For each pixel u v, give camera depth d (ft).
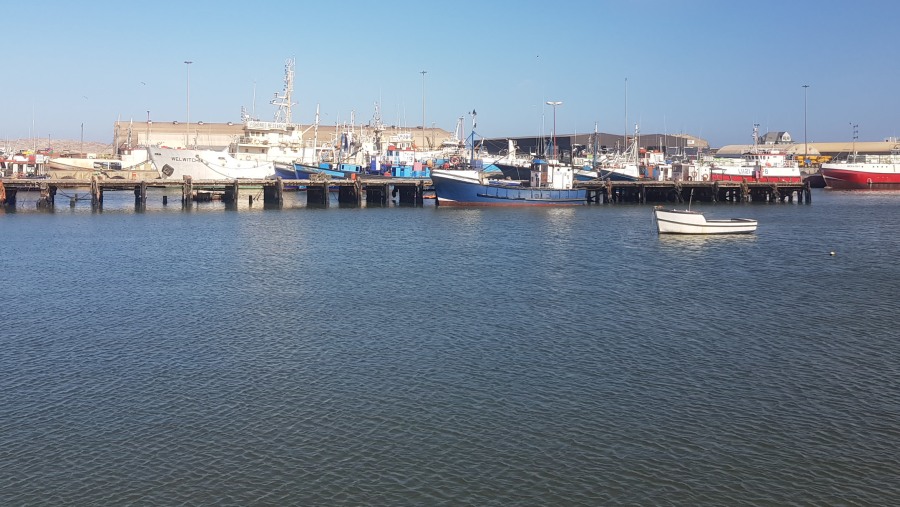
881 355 112.57
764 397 94.73
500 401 93.15
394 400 93.50
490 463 77.46
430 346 116.67
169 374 103.35
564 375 102.78
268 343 118.42
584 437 83.15
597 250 223.71
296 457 78.74
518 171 504.84
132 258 204.64
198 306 144.87
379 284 167.32
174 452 79.87
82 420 87.81
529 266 193.36
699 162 508.53
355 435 83.61
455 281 171.32
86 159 607.78
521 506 69.92
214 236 255.09
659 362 108.68
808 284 169.89
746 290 162.61
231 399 93.91
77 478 74.74
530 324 130.72
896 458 78.74
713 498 71.26
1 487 73.05
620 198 437.99
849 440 82.64
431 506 69.77
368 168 490.08
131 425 86.38
